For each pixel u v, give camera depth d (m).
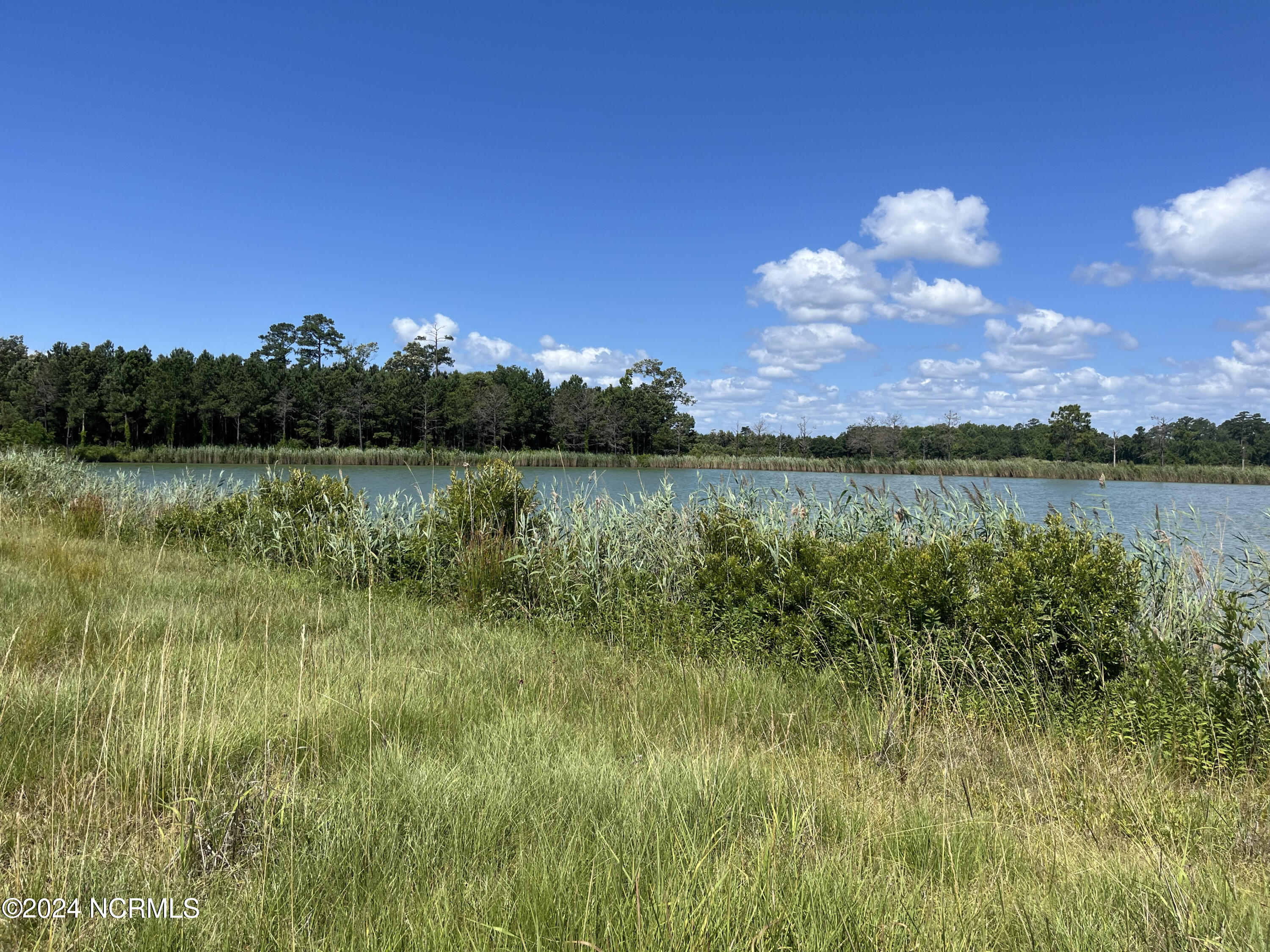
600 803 3.39
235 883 2.65
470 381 91.00
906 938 2.31
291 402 74.56
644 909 2.41
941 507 8.26
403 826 3.12
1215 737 4.29
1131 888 2.81
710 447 89.06
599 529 9.52
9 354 91.38
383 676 5.27
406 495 13.84
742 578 7.32
